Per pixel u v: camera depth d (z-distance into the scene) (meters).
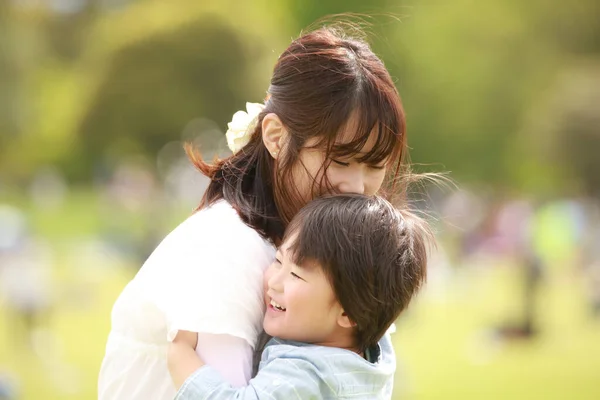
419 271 3.39
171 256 3.30
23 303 16.80
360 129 3.28
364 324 3.29
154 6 54.44
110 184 48.62
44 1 72.00
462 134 49.72
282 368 3.13
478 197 48.56
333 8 46.97
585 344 17.42
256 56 51.00
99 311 20.83
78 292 23.08
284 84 3.38
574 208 29.64
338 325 3.31
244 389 3.07
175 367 3.15
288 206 3.42
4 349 16.12
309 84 3.30
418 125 49.31
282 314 3.27
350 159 3.34
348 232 3.23
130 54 51.88
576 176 43.69
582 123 43.22
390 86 3.38
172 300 3.17
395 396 12.73
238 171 3.51
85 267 28.80
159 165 54.16
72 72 70.12
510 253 31.48
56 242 35.94
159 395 3.26
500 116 49.62
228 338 3.17
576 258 27.58
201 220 3.38
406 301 3.35
